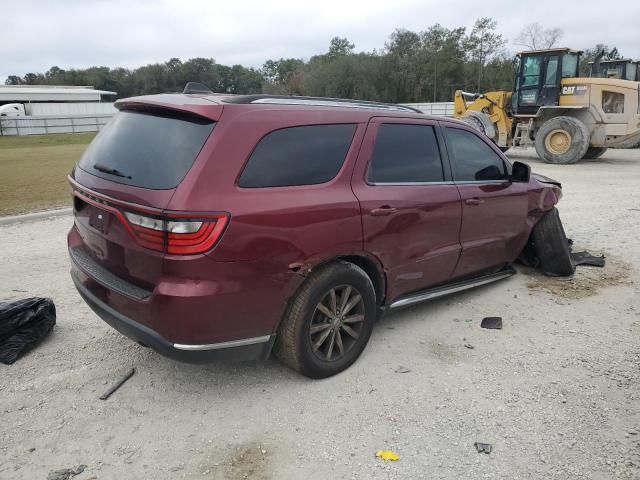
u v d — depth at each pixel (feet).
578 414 10.36
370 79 208.23
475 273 15.80
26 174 44.70
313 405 10.61
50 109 171.73
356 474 8.72
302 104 11.20
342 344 11.77
